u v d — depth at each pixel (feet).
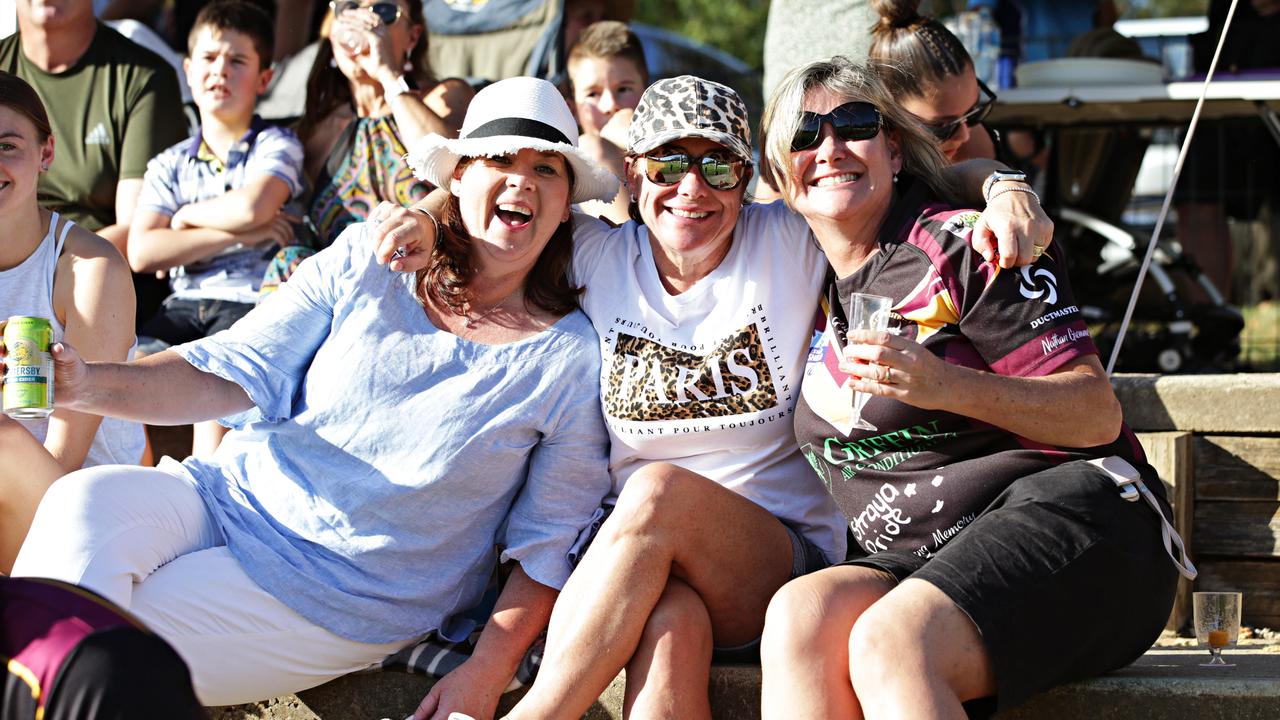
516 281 9.78
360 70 14.85
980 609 7.78
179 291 14.76
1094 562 8.14
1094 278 20.42
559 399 9.61
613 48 15.90
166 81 16.35
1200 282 20.13
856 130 8.96
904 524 8.94
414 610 9.64
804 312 9.49
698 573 9.00
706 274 9.65
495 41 20.39
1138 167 20.53
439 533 9.55
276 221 14.79
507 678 9.32
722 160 9.19
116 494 9.08
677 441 9.50
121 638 5.59
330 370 9.59
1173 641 11.50
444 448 9.36
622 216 13.15
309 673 9.57
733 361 9.40
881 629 7.72
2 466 9.78
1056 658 8.05
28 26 16.02
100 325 10.89
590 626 8.54
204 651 9.22
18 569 8.77
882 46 12.59
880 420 8.80
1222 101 18.08
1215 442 11.85
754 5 53.67
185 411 9.32
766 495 9.63
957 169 9.55
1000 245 8.53
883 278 9.04
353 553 9.45
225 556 9.41
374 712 9.79
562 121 9.75
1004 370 8.61
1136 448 8.98
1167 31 20.04
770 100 9.40
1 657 5.59
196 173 15.01
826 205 9.04
